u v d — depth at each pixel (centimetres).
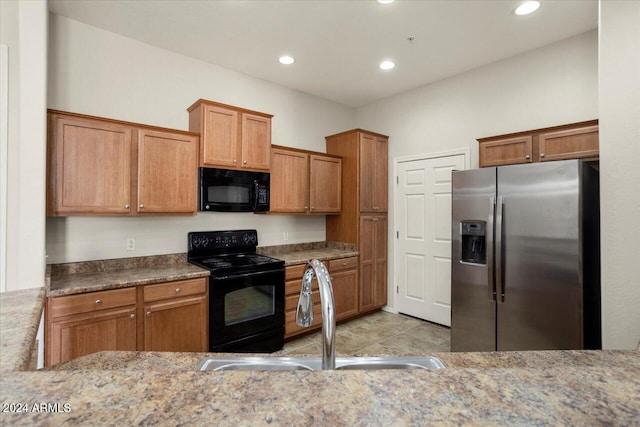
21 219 183
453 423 47
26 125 185
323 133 436
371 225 409
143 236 290
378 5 238
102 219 270
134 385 57
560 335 216
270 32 275
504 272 241
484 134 337
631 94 156
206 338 264
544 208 223
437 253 376
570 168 213
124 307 225
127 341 226
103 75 271
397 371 64
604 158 163
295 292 328
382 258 423
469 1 233
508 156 292
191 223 319
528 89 307
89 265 261
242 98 357
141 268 279
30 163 186
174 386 57
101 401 52
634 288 156
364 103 454
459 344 269
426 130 388
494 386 58
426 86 388
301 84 388
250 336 289
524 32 274
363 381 60
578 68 278
